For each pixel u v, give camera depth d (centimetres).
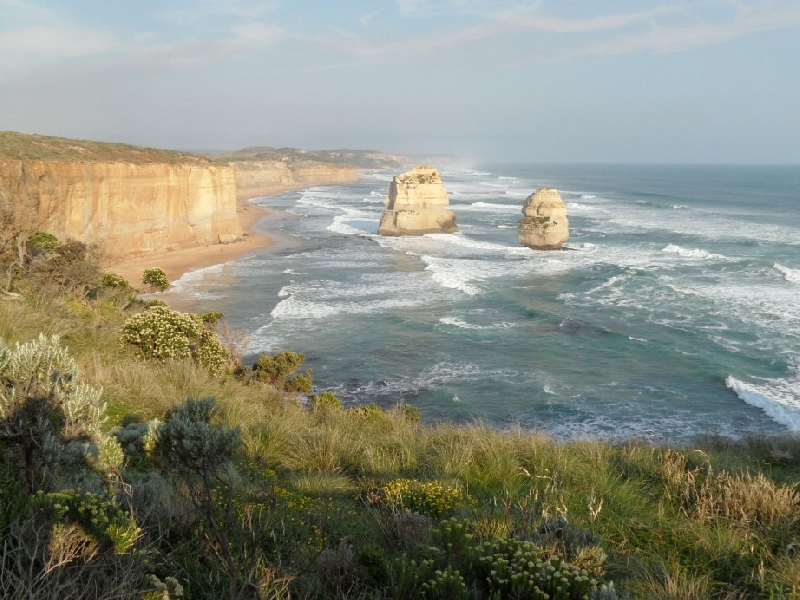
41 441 496
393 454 855
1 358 549
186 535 469
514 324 3344
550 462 835
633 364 2725
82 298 2048
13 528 367
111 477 520
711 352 2855
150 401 951
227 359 1700
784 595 479
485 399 2319
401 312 3566
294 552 456
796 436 1328
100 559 356
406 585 418
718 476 759
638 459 895
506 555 455
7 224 2183
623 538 591
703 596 459
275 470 746
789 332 3156
